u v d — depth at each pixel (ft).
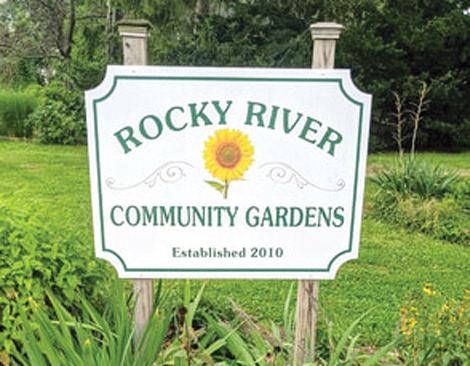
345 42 32.94
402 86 34.30
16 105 36.73
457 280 12.49
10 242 6.53
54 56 37.17
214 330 6.83
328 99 5.45
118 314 6.44
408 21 34.88
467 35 34.81
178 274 5.90
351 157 5.62
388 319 10.15
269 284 11.68
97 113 5.41
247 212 5.74
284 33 28.19
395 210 17.39
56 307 5.93
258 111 5.46
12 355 6.39
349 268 13.09
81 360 5.36
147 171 5.59
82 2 35.50
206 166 5.59
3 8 38.09
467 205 17.81
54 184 21.74
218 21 28.22
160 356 5.99
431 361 6.67
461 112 36.04
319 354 7.29
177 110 5.44
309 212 5.77
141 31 5.41
